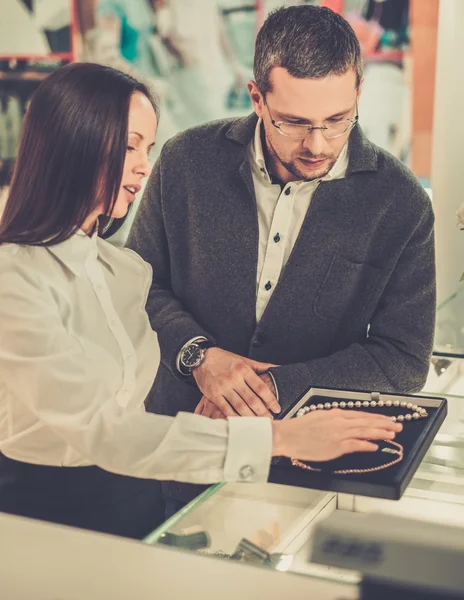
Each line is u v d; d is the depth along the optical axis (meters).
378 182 1.76
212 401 1.66
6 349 1.19
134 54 3.65
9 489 1.34
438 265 3.13
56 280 1.30
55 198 1.25
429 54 3.23
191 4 3.52
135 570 1.03
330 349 1.88
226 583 1.00
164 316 1.86
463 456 1.34
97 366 1.35
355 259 1.79
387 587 0.95
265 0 3.42
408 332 1.80
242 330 1.88
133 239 2.00
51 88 1.24
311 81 1.47
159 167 1.91
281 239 1.80
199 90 3.61
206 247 1.84
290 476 1.20
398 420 1.43
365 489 1.17
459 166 3.13
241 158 1.80
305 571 0.99
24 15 3.74
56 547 1.08
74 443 1.19
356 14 3.29
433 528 1.10
